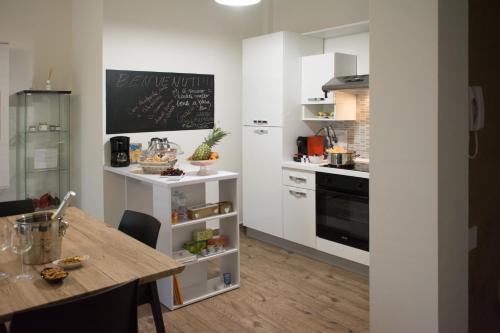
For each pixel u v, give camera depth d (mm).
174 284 3434
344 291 3762
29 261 2145
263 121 4883
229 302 3553
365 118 4742
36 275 2008
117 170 4086
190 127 5145
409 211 2094
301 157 4672
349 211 4086
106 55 4387
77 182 4992
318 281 3975
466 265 2246
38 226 2131
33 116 4730
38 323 1567
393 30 2080
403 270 2146
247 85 5039
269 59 4758
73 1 4871
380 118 2174
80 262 2096
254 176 5059
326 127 5055
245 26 5586
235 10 5469
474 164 2393
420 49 1986
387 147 2156
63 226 2297
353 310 3412
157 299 2453
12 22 4566
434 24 1931
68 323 1635
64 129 4930
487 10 2428
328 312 3379
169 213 3324
